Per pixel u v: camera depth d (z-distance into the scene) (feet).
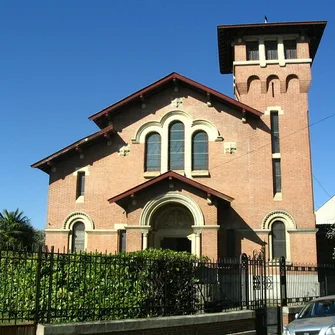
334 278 71.72
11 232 150.82
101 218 84.17
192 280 48.88
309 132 85.30
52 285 40.50
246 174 83.41
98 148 87.20
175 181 77.71
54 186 86.33
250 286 57.52
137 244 76.38
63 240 83.87
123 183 85.25
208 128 86.02
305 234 80.18
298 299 65.67
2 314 36.42
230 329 49.03
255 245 80.18
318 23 87.10
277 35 90.22
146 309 44.14
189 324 44.55
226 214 82.02
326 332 39.78
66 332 35.70
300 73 87.40
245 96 87.92
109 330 38.29
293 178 82.89
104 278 42.37
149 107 88.07
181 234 80.59
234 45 91.09
